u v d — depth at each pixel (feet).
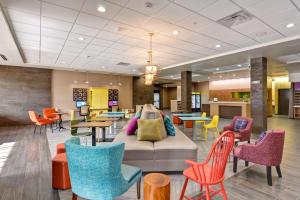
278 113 44.04
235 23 13.46
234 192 8.71
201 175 6.88
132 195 8.51
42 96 32.91
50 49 20.62
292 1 10.46
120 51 21.44
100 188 5.92
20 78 31.12
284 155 14.25
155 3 10.71
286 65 29.63
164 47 19.65
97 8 11.27
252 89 23.53
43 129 26.81
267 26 14.02
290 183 9.60
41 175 10.75
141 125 12.23
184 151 10.56
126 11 11.67
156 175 7.11
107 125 13.97
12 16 12.26
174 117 28.99
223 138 6.57
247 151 10.22
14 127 28.68
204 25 13.83
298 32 15.28
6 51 20.56
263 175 10.57
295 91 38.50
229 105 37.76
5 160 13.33
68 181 9.09
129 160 10.47
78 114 32.83
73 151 5.98
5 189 9.08
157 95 67.77
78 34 15.75
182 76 34.53
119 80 42.22
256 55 22.11
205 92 59.26
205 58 24.54
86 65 30.55
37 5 10.83
